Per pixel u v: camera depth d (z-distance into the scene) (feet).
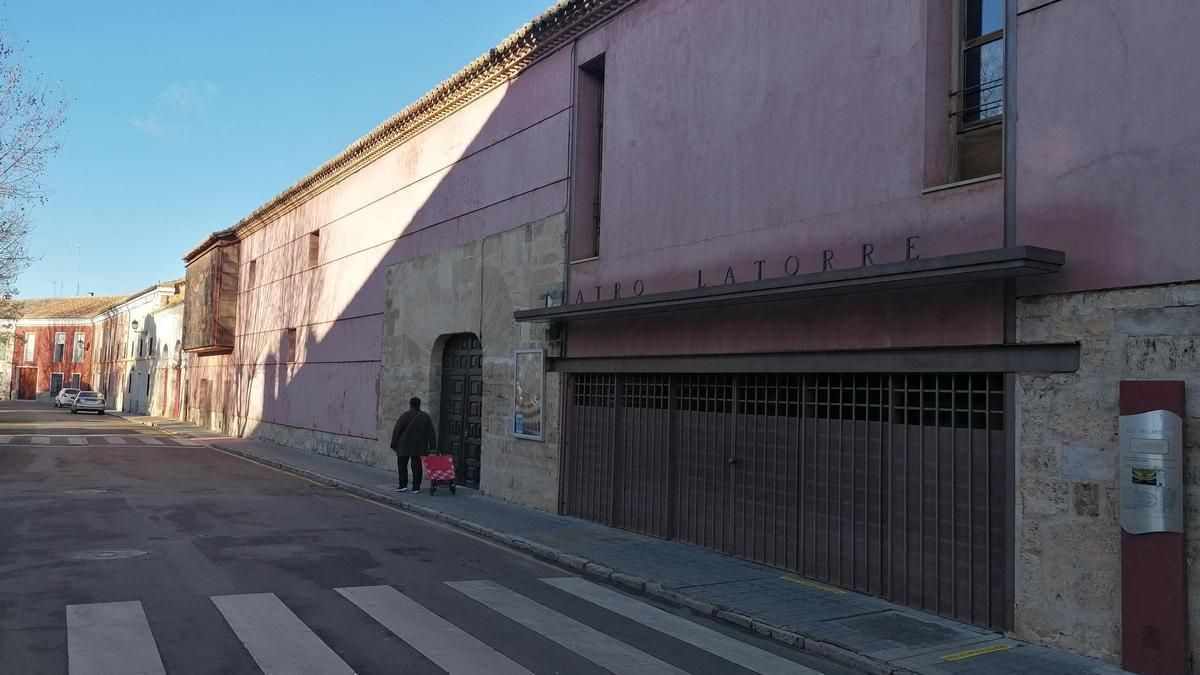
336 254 74.69
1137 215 19.97
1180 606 18.54
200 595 23.85
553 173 44.55
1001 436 22.80
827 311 27.81
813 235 28.78
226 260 108.06
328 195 77.30
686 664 19.77
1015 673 19.35
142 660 18.11
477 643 20.43
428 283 57.77
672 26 36.50
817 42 29.19
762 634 22.84
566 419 42.01
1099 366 20.52
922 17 25.70
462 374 54.44
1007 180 22.80
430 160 58.70
